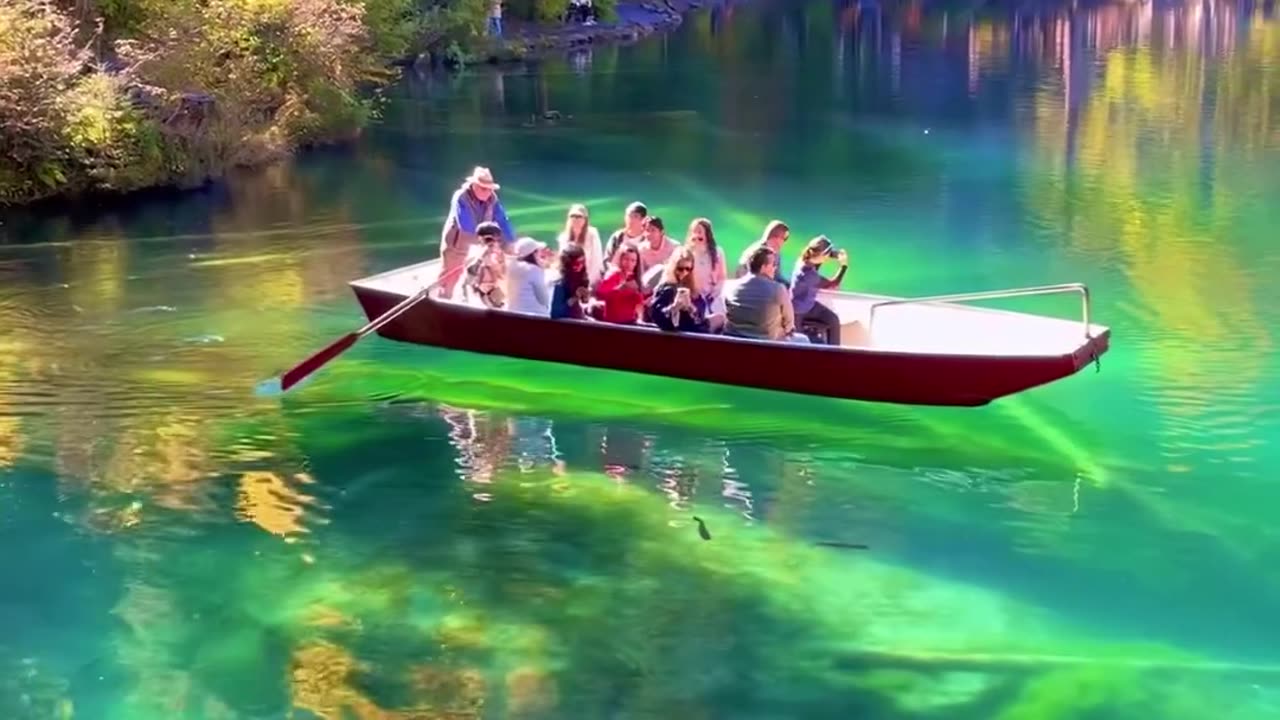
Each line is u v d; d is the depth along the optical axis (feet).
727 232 41.57
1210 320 31.14
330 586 19.71
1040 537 20.94
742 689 17.21
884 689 17.21
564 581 19.84
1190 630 18.47
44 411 25.72
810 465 23.43
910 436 24.41
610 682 17.40
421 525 21.43
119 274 35.65
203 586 19.71
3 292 33.81
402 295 28.02
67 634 18.45
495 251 27.35
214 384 27.25
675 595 19.44
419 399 26.30
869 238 40.11
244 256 37.78
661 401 26.04
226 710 16.81
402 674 17.62
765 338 25.21
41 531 21.11
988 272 35.96
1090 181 47.52
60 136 43.57
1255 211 42.39
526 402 26.11
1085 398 26.18
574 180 49.21
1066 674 17.47
